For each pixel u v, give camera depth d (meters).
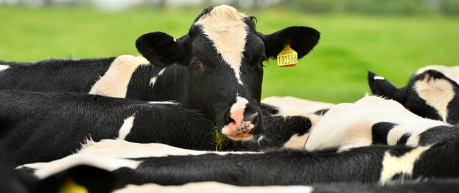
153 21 43.69
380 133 8.45
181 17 47.19
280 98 13.50
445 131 7.78
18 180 6.12
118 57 11.12
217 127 9.16
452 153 6.23
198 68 9.52
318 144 9.07
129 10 58.16
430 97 10.77
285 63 10.21
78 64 11.15
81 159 6.46
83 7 60.59
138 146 7.39
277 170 6.45
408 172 6.28
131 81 10.86
